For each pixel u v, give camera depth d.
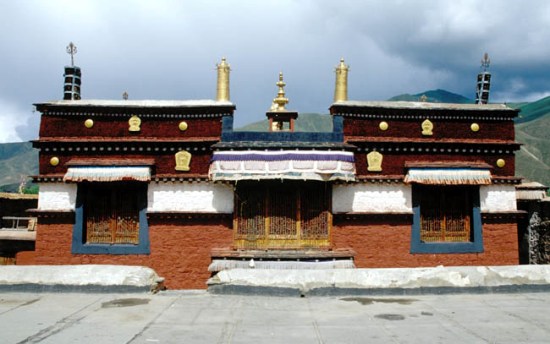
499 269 11.30
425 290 10.78
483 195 19.12
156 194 18.55
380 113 18.94
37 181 18.53
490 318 8.86
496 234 19.03
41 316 8.88
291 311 9.36
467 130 19.38
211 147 17.28
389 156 18.92
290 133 18.06
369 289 10.70
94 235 18.59
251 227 17.80
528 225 22.11
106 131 18.77
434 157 19.14
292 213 17.81
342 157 17.17
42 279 10.92
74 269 11.19
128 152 18.70
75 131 18.77
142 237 18.39
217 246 18.36
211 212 18.34
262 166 16.94
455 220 19.06
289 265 17.03
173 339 7.54
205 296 10.62
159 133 18.77
